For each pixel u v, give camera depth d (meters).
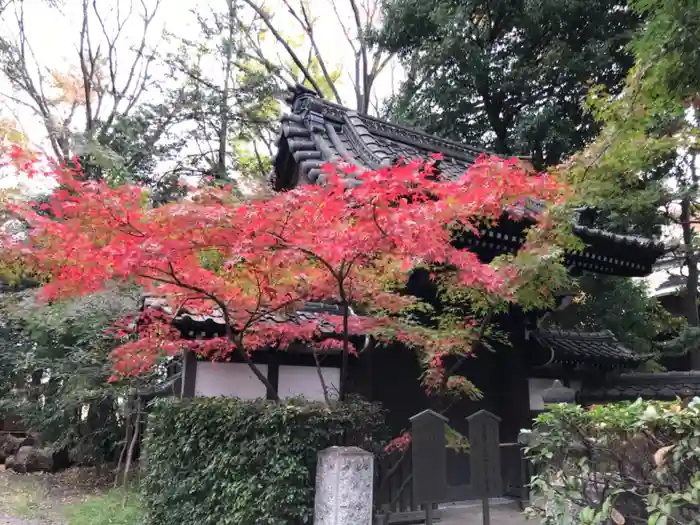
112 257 4.18
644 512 3.20
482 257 7.02
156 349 5.69
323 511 4.58
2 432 13.38
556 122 11.89
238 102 16.69
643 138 5.70
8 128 11.05
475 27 13.05
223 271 4.71
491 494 4.77
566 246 5.66
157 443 5.95
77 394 9.05
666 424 3.01
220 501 5.16
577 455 3.48
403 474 6.25
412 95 15.30
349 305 5.86
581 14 12.02
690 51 4.79
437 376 5.86
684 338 11.30
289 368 6.70
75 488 9.82
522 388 7.87
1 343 11.84
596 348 8.64
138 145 14.59
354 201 4.14
